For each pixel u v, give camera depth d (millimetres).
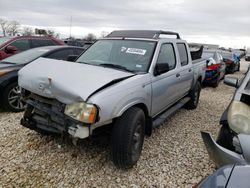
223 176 1732
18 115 5043
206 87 10320
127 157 3078
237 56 17312
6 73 5086
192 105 6180
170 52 4574
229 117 2658
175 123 5176
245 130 2494
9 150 3605
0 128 4340
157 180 3096
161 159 3598
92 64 3873
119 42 4309
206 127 5016
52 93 2957
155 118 4215
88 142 3850
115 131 3045
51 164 3301
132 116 3090
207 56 10148
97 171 3193
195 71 5832
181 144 4125
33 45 8352
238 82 3922
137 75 3416
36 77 3158
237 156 2393
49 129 3182
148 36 4383
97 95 2740
